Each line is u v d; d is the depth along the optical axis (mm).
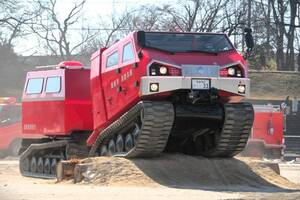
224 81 15211
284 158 35406
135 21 62438
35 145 20797
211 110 15445
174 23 59906
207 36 15727
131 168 15203
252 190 14180
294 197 12688
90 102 19469
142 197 12133
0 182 16953
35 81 21016
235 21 57750
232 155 16609
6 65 59312
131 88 15398
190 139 17000
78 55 63844
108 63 16875
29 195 12469
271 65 64688
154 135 14945
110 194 12625
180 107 15234
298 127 45188
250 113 15594
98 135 17594
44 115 20375
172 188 14000
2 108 31406
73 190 13469
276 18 62812
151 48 15164
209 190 13781
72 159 17875
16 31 59625
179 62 15031
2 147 31203
